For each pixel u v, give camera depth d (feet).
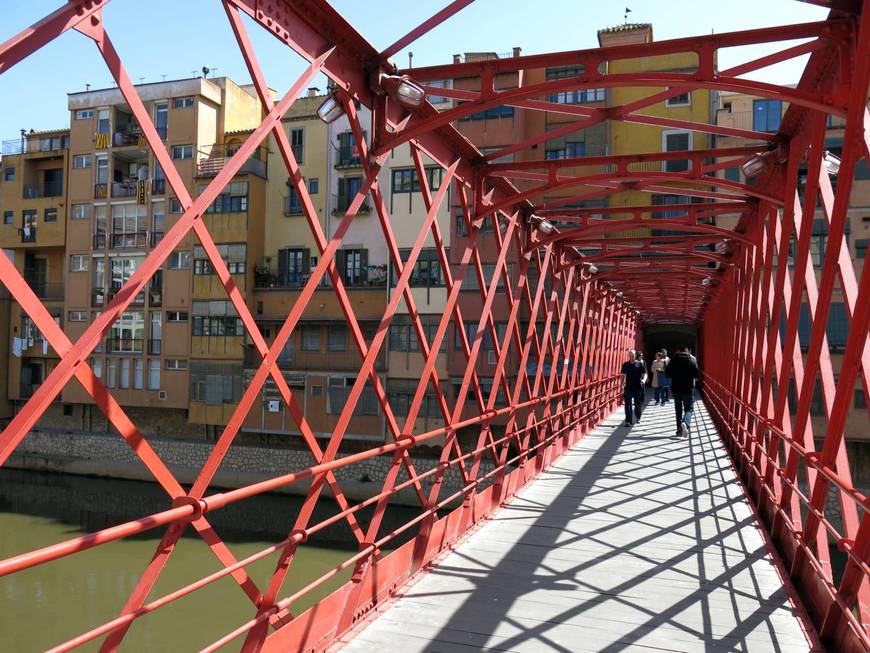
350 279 99.66
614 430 51.67
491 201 26.09
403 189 97.25
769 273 26.02
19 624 50.01
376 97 17.15
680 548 21.36
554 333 91.35
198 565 62.95
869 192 76.69
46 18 8.30
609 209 33.27
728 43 15.57
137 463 102.78
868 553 11.90
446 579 18.33
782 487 20.70
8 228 120.37
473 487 23.86
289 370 98.68
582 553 20.83
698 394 98.22
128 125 115.14
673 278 55.11
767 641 14.47
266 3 12.87
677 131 90.22
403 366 94.38
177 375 106.32
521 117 93.66
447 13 15.34
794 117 20.58
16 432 7.57
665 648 14.10
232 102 112.98
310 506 13.14
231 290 11.11
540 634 14.78
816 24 15.03
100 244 112.78
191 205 10.23
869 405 12.79
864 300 12.73
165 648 45.83
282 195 105.70
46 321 7.95
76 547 7.36
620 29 94.32
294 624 12.82
